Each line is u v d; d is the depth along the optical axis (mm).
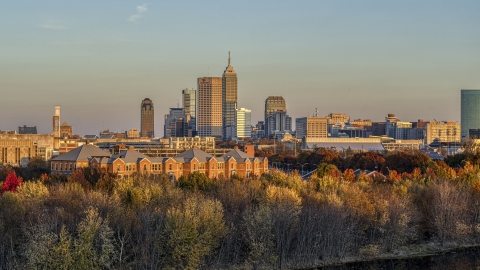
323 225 173625
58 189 187875
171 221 148750
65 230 140625
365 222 183125
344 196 191625
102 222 150250
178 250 145250
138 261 144750
